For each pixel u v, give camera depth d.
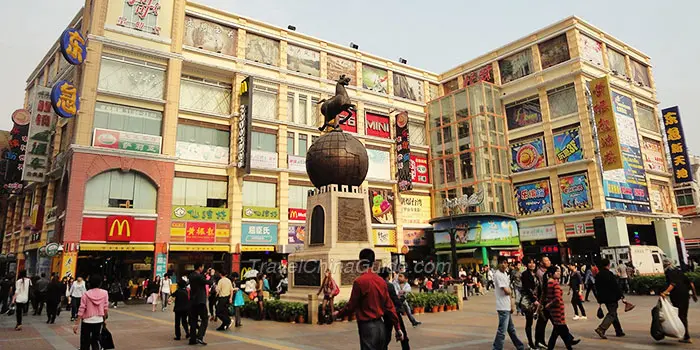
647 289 22.80
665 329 9.78
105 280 28.62
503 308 8.93
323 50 40.38
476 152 39.75
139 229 28.89
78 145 27.78
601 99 34.88
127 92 30.48
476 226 36.94
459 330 12.73
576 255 36.41
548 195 37.41
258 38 37.31
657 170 40.19
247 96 33.78
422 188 43.53
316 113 38.88
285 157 36.03
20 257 37.19
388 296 6.61
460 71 46.09
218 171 33.62
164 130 31.05
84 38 31.66
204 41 34.53
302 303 15.41
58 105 26.84
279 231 34.34
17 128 36.34
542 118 38.56
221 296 13.89
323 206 17.02
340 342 11.02
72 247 26.53
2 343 11.95
